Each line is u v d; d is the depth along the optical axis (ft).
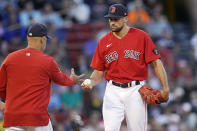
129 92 66.03
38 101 59.93
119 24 65.92
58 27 165.48
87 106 143.13
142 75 66.80
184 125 152.76
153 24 178.70
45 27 63.10
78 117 78.18
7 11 157.28
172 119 151.94
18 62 60.70
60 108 136.56
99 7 178.50
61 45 157.79
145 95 65.16
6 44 150.92
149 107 153.58
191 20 227.61
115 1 181.06
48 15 164.76
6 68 61.05
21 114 59.21
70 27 169.78
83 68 151.74
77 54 163.73
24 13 158.40
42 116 60.08
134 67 66.18
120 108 66.64
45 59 61.31
